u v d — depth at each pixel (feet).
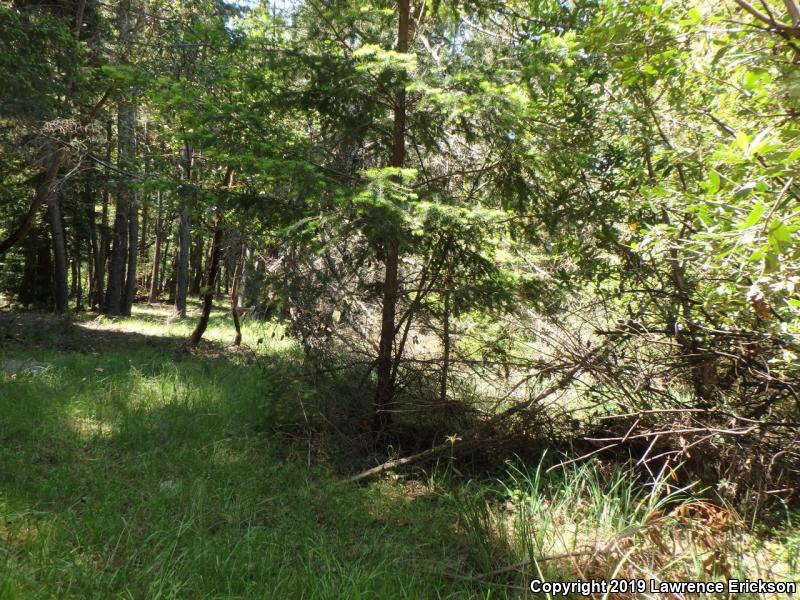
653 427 15.80
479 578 11.73
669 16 13.94
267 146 16.48
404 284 20.80
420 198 17.40
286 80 18.57
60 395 22.59
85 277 114.21
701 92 15.67
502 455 18.02
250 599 10.63
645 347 17.17
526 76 16.35
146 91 17.34
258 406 22.26
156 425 20.21
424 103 17.39
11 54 28.84
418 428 19.79
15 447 17.35
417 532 14.05
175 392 24.09
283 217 17.52
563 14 18.44
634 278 17.98
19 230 39.52
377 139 19.84
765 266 9.07
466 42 18.25
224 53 18.98
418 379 19.74
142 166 35.86
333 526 14.35
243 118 16.78
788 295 10.98
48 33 30.40
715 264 12.18
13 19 28.78
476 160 20.95
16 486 14.30
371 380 20.56
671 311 16.03
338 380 20.11
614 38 14.47
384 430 19.58
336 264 21.03
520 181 18.56
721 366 16.01
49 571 10.89
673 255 15.75
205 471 16.67
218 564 11.34
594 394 18.38
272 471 17.38
